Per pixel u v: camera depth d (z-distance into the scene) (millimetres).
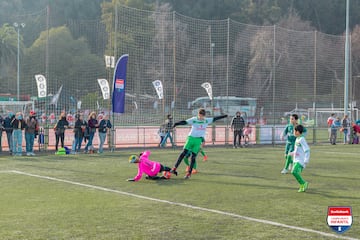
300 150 11125
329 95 42875
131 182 12406
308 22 64438
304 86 43500
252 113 44562
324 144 28766
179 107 38125
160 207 9156
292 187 11719
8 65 50188
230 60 46406
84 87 45812
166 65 37719
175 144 24672
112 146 22547
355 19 72125
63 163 16984
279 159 18703
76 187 11539
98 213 8578
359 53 56531
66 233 7184
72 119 30656
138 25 33750
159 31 36219
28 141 20109
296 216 8422
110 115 25125
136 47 34125
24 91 48062
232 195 10523
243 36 47906
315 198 10219
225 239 6887
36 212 8633
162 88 26453
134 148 24016
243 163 17188
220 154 21031
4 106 28406
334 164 17078
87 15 65125
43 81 25906
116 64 21234
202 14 66688
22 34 55375
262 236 7055
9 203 9469
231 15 67125
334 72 42406
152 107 34875
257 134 27609
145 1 59844
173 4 65812
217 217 8312
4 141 23516
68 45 48562
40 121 29938
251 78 45844
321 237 7023
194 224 7785
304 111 41750
